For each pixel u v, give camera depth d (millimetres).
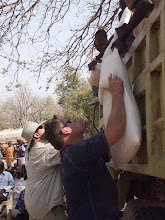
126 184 3615
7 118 37031
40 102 30141
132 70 2688
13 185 6215
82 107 15969
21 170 11719
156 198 2730
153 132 2041
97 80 3086
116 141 2172
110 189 2457
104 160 2445
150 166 2027
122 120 2125
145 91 2215
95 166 2391
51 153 3457
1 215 5961
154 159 1952
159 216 2326
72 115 15977
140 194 3447
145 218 2301
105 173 2457
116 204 2471
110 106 2322
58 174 3549
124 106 2158
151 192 3143
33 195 3459
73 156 2361
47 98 30297
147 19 2217
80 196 2391
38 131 3631
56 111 29969
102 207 2373
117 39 2447
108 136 2168
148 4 2162
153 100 2072
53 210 3434
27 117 30109
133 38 2688
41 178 3484
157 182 2896
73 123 2750
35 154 3494
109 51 2543
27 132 3586
